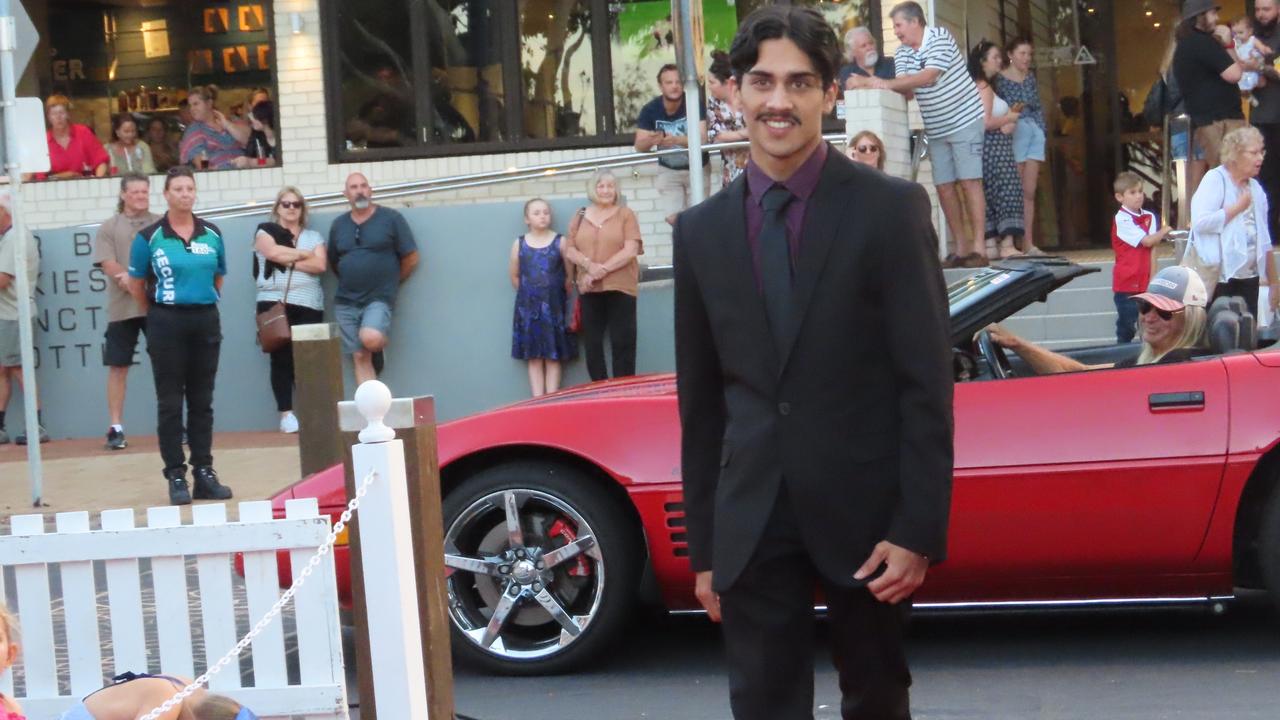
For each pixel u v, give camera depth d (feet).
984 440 18.71
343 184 49.73
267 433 42.14
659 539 19.13
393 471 14.57
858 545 10.91
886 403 11.00
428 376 42.11
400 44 49.55
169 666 15.48
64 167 49.39
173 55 50.90
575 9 48.88
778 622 11.18
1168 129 39.75
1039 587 18.97
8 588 15.90
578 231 38.27
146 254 32.45
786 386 11.00
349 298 40.83
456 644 19.83
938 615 22.39
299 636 15.19
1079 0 49.34
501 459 19.86
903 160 39.81
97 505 32.86
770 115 10.87
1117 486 18.48
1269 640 20.04
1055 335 39.50
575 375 40.68
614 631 19.54
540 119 49.16
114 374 40.01
